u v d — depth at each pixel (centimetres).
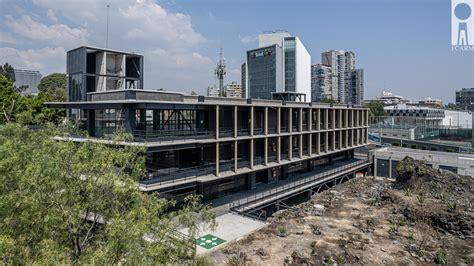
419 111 12938
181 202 3375
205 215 1858
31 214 1399
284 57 13475
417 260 2530
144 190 2802
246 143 4272
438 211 3462
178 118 3559
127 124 2920
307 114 5075
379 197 4234
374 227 3203
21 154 1652
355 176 5741
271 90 13488
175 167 3472
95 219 1576
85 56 4253
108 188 1573
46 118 4806
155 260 1335
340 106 5825
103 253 1230
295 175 5116
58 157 1507
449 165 5256
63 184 1474
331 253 2548
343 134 6084
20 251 1335
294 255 2461
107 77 4462
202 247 2566
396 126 9856
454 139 9988
